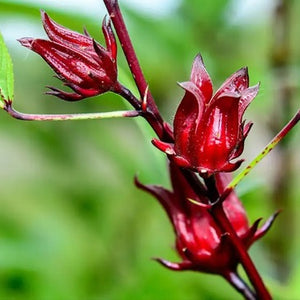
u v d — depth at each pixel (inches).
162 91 32.4
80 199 35.0
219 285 30.6
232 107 20.2
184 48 30.9
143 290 30.8
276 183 31.3
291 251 31.3
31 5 28.6
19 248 33.4
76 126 33.9
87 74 20.6
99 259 34.0
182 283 30.7
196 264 22.5
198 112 20.3
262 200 32.1
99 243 34.2
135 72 20.8
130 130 34.1
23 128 34.1
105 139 32.9
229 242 22.2
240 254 21.9
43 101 34.7
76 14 28.8
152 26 30.7
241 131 20.4
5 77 20.8
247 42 33.2
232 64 31.1
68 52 20.6
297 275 28.5
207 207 21.4
